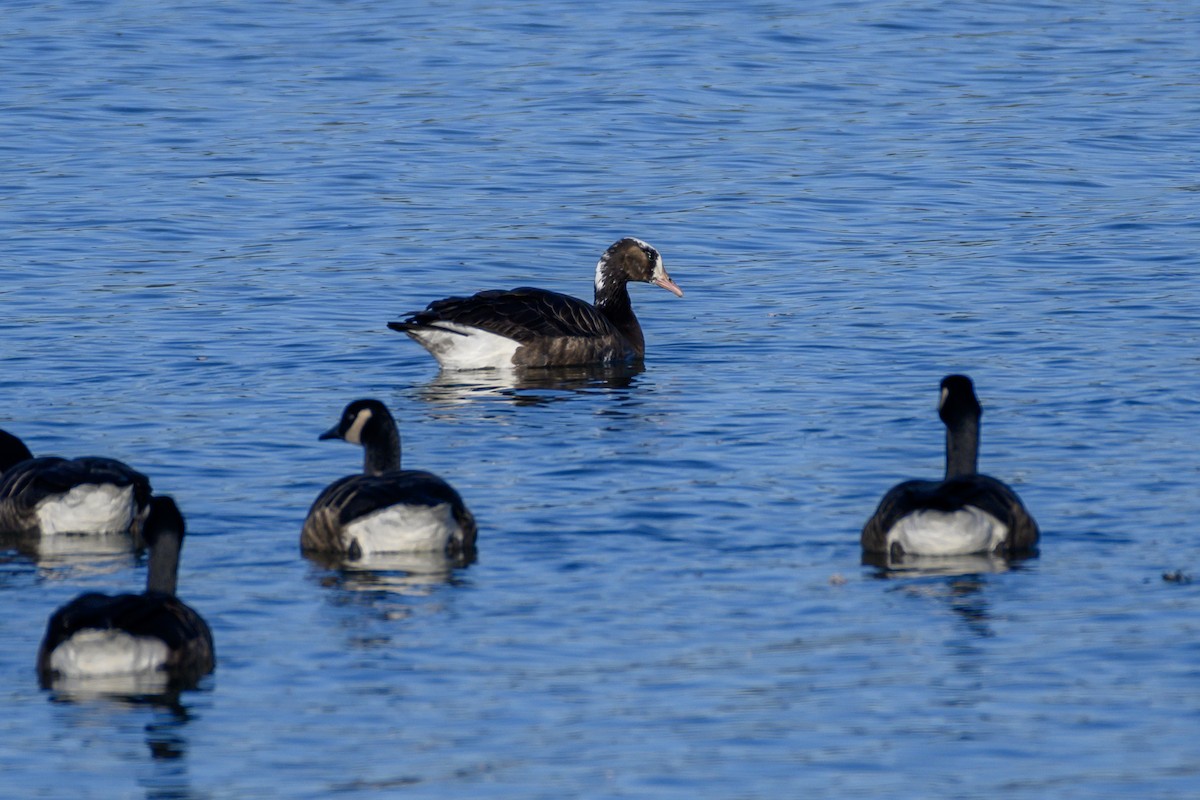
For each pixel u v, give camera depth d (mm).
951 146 34625
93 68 40719
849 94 38844
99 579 14805
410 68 40938
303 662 12641
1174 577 14125
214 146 34438
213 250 28016
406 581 14414
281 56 42250
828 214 30250
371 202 30922
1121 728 11383
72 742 11367
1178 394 20016
